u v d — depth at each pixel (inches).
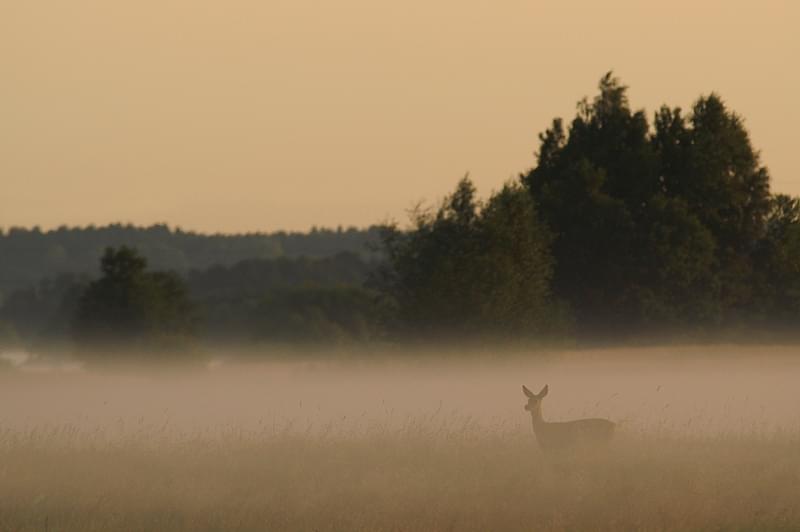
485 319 7342.5
